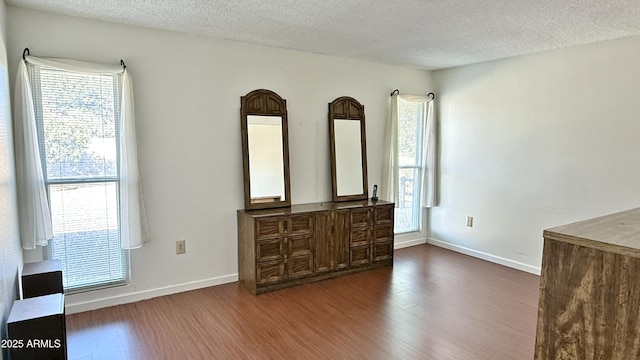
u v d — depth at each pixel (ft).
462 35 11.05
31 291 7.58
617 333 3.96
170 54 10.99
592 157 11.74
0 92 7.00
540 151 13.01
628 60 10.87
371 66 14.89
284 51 12.89
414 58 14.12
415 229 17.08
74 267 10.10
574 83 12.04
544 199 12.98
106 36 10.07
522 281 12.59
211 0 8.55
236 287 11.99
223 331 9.14
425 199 16.51
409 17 9.57
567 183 12.37
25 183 8.84
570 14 9.15
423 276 13.05
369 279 12.74
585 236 4.26
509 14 9.23
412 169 16.61
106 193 10.37
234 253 12.46
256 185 12.46
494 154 14.39
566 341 4.37
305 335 8.97
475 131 15.01
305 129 13.55
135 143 10.34
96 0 8.57
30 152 8.86
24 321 5.78
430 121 16.21
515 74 13.57
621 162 11.14
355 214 13.15
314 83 13.61
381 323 9.59
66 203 9.87
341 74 14.19
